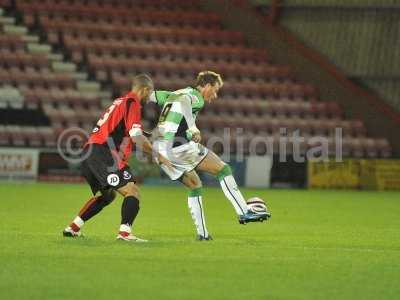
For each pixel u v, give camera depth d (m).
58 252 31.69
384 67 85.50
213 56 93.00
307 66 90.50
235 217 51.12
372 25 85.69
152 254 31.69
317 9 89.44
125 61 89.44
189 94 35.31
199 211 36.72
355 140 85.50
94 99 84.94
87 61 89.38
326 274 28.67
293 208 59.44
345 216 54.59
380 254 34.38
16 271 27.55
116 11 94.81
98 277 26.77
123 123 34.22
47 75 86.38
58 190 67.12
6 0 94.12
